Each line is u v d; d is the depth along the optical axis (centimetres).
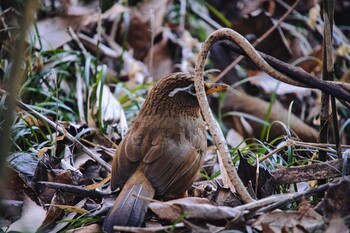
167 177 871
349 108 984
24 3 547
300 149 1047
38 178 952
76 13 1544
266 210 809
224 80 1523
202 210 794
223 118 1433
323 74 952
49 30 1445
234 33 900
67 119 1245
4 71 1266
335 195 796
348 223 788
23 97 1234
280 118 1396
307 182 1020
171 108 975
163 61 1584
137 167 874
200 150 941
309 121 1407
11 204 883
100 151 1101
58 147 1084
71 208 869
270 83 1483
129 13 1617
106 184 990
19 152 1008
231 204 866
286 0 1652
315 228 777
